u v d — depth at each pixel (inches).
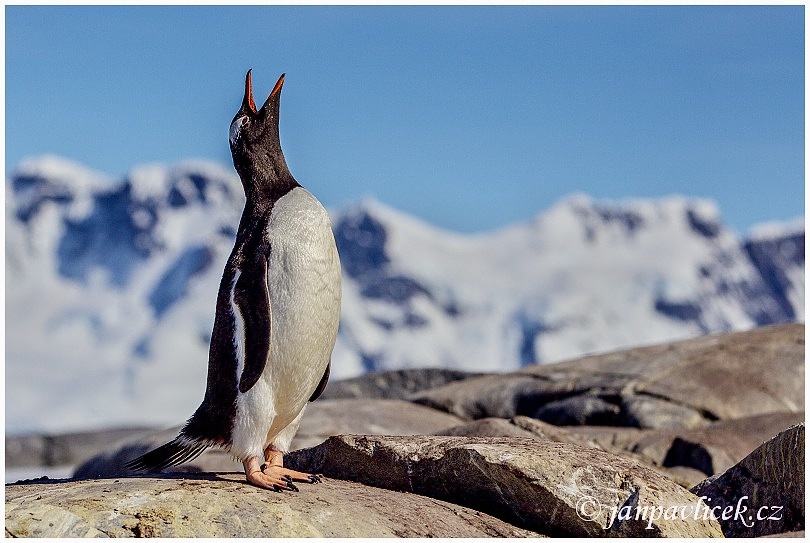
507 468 320.2
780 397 609.6
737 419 554.9
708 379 622.8
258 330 319.9
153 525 277.9
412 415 641.0
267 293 323.0
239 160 351.9
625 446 548.1
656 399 610.5
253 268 326.3
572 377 655.1
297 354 326.6
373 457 352.2
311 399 355.9
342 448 360.8
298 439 572.1
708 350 655.8
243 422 322.3
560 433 461.7
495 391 674.2
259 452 324.5
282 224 331.9
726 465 496.1
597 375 649.0
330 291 333.1
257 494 300.5
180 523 279.6
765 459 353.1
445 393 693.9
